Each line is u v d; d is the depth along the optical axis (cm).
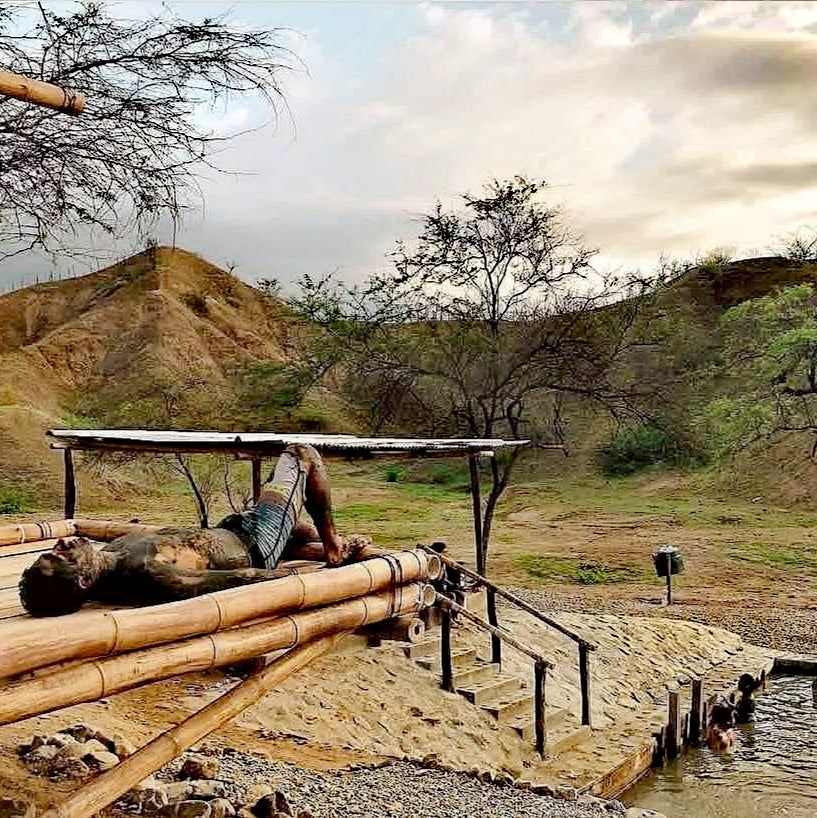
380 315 2539
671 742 1455
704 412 3225
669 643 1947
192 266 10050
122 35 773
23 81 503
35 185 799
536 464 5228
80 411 5072
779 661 1997
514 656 1609
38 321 9344
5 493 4234
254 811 786
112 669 388
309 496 565
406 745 1205
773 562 3052
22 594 445
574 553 3180
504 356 2419
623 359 2689
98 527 764
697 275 6303
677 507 4169
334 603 512
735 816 1215
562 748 1349
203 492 2834
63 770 757
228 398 3425
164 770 889
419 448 1220
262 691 506
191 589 463
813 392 3331
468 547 3303
